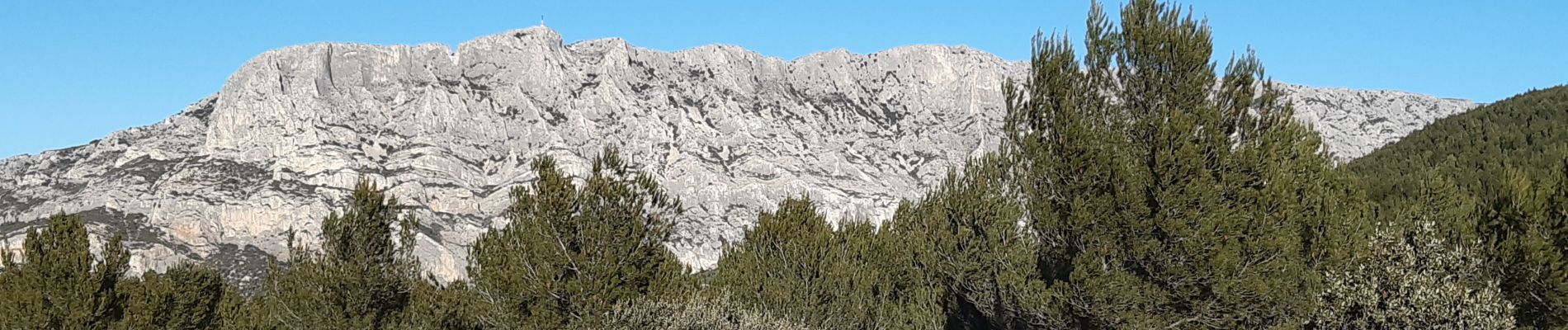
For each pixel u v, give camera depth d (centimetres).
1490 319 1966
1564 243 2009
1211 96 1825
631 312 2058
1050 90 1928
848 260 2711
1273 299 1766
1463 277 2145
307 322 2541
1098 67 1900
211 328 2941
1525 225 2106
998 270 2189
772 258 2686
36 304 2488
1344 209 2102
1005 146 2103
